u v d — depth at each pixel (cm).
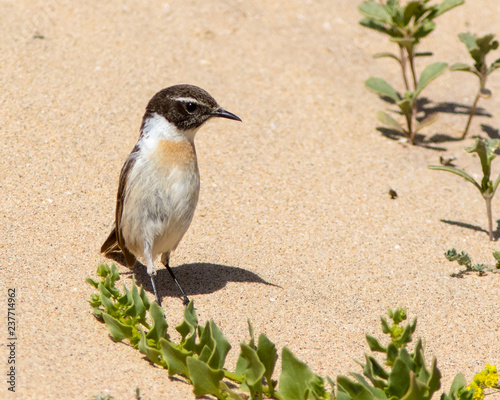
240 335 1000
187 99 1079
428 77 1672
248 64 1844
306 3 2177
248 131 1605
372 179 1513
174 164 1062
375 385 809
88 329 935
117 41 1797
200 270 1172
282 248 1257
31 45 1703
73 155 1391
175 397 817
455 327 1065
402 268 1229
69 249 1142
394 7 1734
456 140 1720
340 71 1911
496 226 1403
